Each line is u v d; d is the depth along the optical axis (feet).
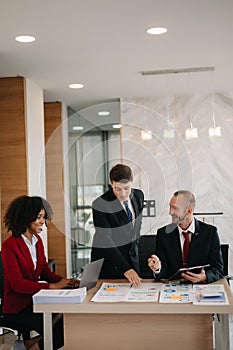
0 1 10.58
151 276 13.69
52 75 17.81
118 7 11.22
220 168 22.12
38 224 11.68
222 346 9.42
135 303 8.85
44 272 12.34
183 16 12.03
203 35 13.66
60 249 22.91
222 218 21.84
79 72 17.51
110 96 22.26
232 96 22.06
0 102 17.83
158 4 11.13
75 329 9.70
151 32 13.23
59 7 11.07
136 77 18.66
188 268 10.28
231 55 15.94
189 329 9.43
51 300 9.02
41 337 11.48
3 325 11.49
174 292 9.55
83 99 22.82
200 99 22.29
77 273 24.14
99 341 9.64
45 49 14.47
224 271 14.14
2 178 17.72
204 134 22.24
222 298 8.81
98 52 15.03
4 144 17.75
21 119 17.72
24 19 11.81
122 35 13.41
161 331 9.49
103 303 8.94
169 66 17.19
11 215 11.65
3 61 15.65
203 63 16.90
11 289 11.45
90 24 12.37
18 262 11.39
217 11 11.73
